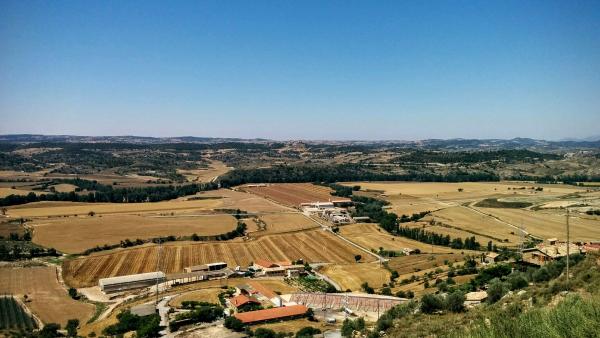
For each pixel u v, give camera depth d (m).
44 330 88.19
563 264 62.56
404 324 54.06
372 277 123.50
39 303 108.38
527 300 43.19
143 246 155.12
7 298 110.88
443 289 84.81
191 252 152.25
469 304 60.66
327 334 72.44
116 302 110.00
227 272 134.88
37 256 144.62
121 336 79.44
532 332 20.81
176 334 79.75
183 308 98.50
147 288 121.25
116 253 146.50
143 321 86.31
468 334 23.09
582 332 19.48
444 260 130.00
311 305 97.62
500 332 21.83
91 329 88.50
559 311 21.06
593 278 42.47
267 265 137.62
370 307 91.62
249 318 84.62
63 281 124.75
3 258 141.50
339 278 125.00
